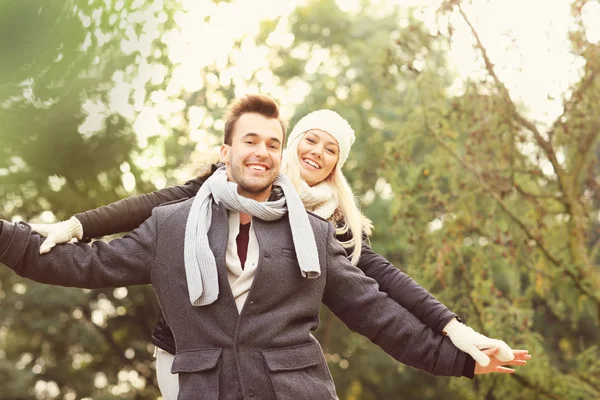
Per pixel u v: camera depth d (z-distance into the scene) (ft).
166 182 43.70
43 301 55.47
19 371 53.16
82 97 17.80
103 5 15.53
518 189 29.40
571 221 29.78
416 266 30.50
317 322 10.22
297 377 9.73
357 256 11.59
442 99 30.30
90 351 62.34
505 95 28.71
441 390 64.54
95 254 9.83
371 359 63.82
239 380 9.51
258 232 9.99
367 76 57.47
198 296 9.55
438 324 10.55
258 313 9.73
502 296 30.45
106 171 26.91
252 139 10.06
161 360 10.93
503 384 29.22
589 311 30.37
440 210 29.91
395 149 30.60
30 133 16.34
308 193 12.35
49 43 10.73
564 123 28.96
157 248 9.94
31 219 32.27
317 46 68.23
